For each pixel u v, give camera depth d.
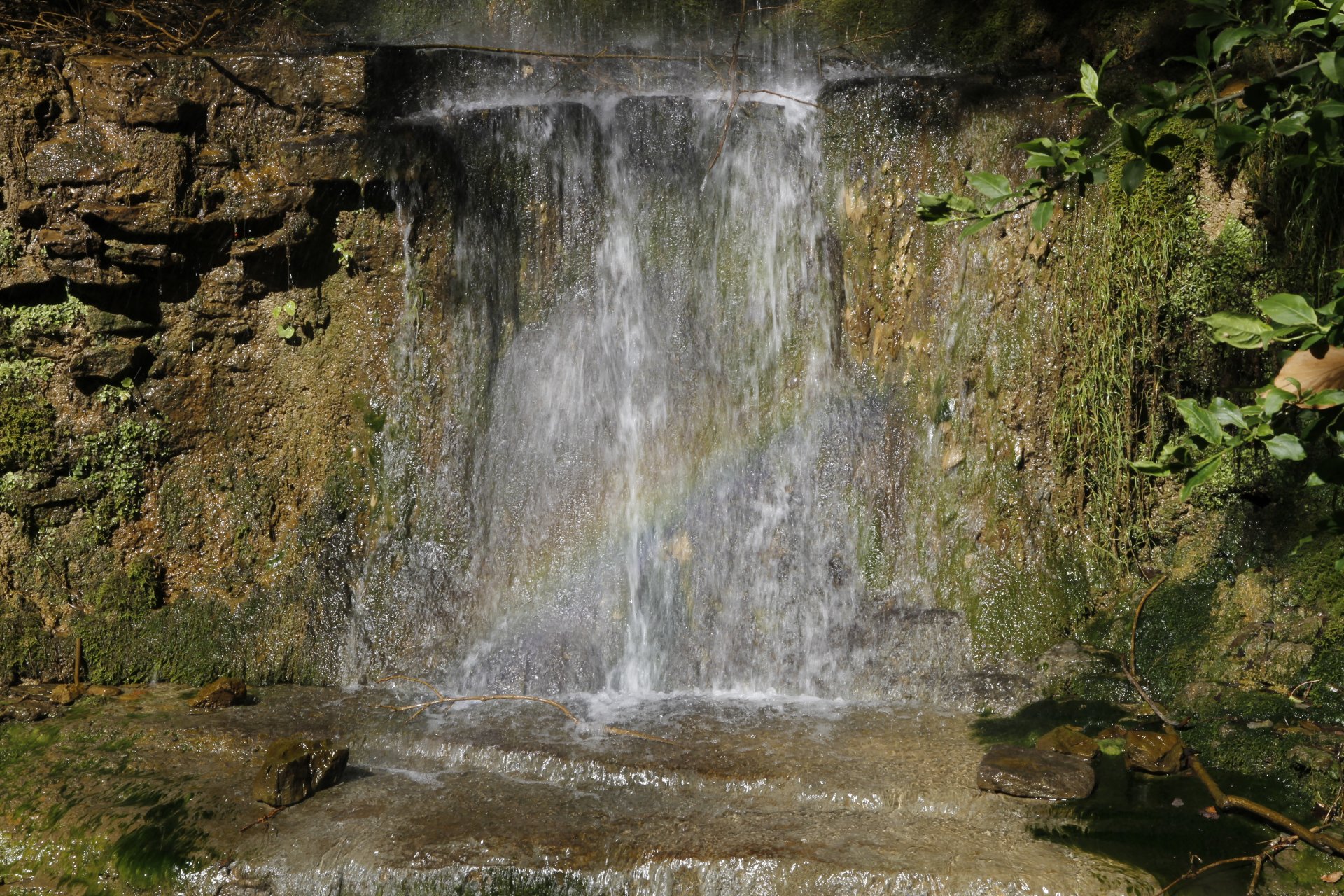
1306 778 4.31
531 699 5.29
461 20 7.00
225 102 5.66
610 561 5.76
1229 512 5.30
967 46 6.16
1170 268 5.30
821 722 5.04
